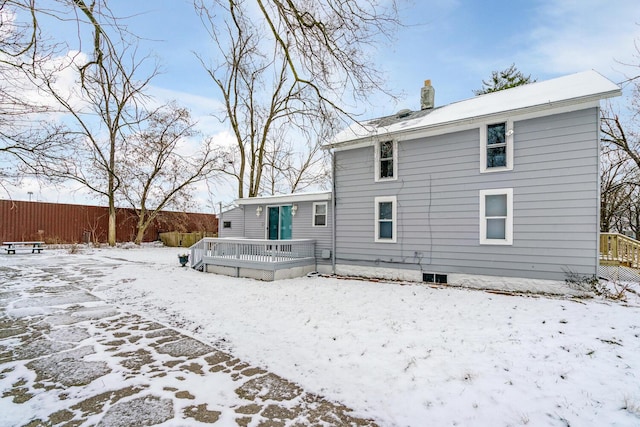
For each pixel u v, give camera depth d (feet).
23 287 25.71
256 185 61.21
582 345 13.76
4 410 8.96
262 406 9.47
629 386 10.41
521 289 25.13
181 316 18.78
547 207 24.30
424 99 37.17
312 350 13.71
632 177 54.03
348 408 9.46
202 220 84.58
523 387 10.47
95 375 11.19
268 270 31.60
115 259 45.85
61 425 8.34
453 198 28.50
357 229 34.47
